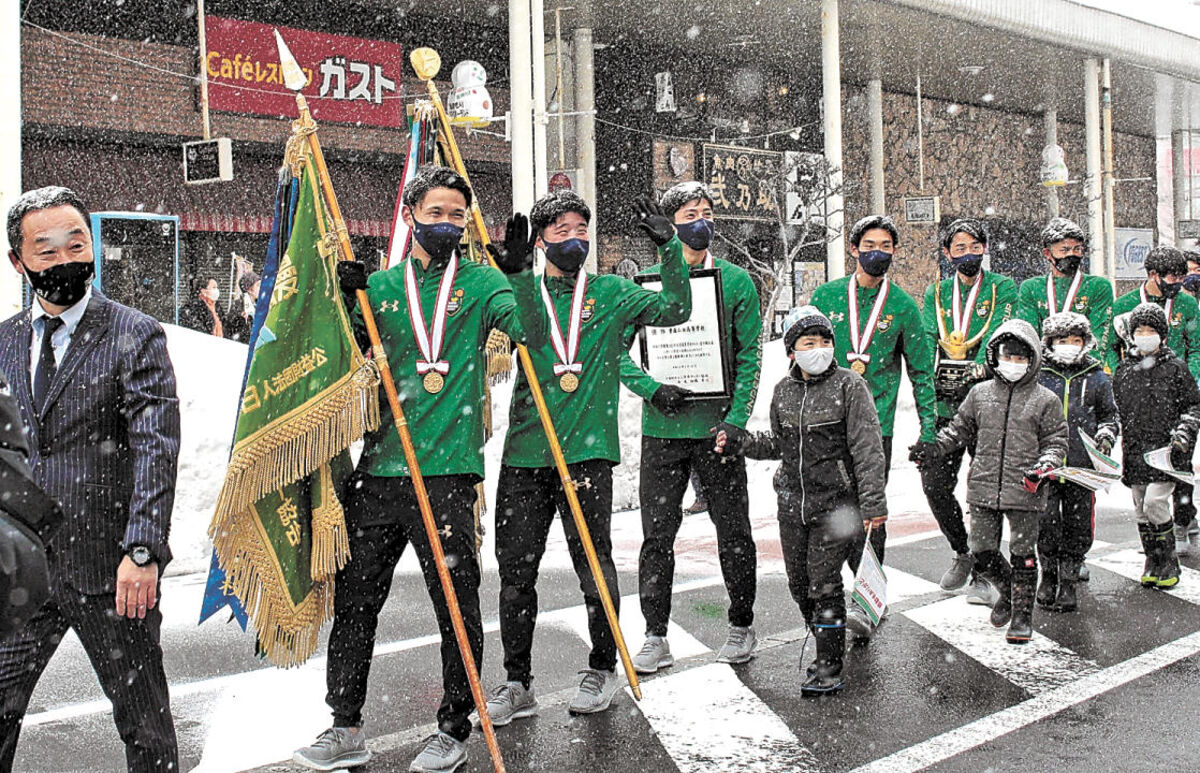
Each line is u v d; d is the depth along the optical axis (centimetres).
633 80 2136
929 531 895
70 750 449
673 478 545
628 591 709
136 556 323
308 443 400
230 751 441
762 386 1082
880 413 623
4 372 337
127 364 339
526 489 474
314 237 408
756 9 1930
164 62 1541
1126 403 715
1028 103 2933
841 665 511
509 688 476
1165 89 2880
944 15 2020
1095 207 2562
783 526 536
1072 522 655
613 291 486
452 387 417
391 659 568
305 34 1672
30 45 1424
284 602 410
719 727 466
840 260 2069
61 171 1480
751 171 2266
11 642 329
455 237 420
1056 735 456
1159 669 542
